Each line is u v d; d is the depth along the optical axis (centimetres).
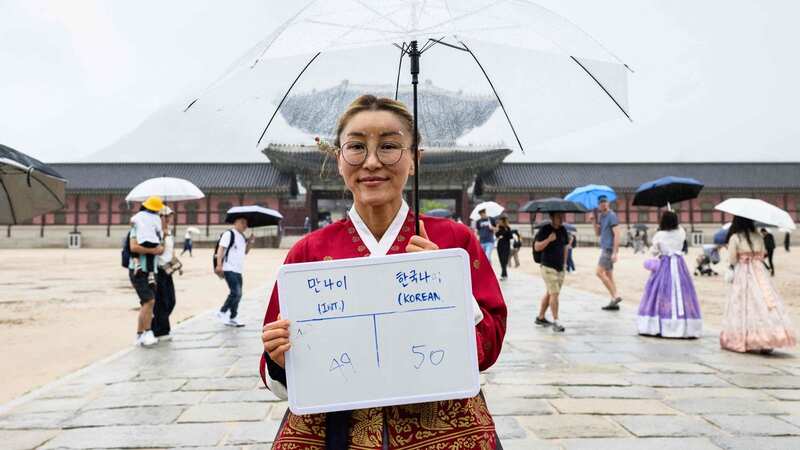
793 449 331
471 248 173
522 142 233
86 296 1239
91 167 4450
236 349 632
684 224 4447
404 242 171
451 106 238
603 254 946
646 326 707
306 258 175
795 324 843
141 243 632
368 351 159
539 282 1455
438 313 160
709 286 1412
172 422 384
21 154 553
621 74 224
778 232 4275
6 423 382
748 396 440
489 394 448
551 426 373
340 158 169
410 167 170
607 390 458
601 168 4647
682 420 384
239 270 795
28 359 618
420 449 152
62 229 4269
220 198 4381
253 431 367
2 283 1545
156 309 686
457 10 185
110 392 457
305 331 160
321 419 160
